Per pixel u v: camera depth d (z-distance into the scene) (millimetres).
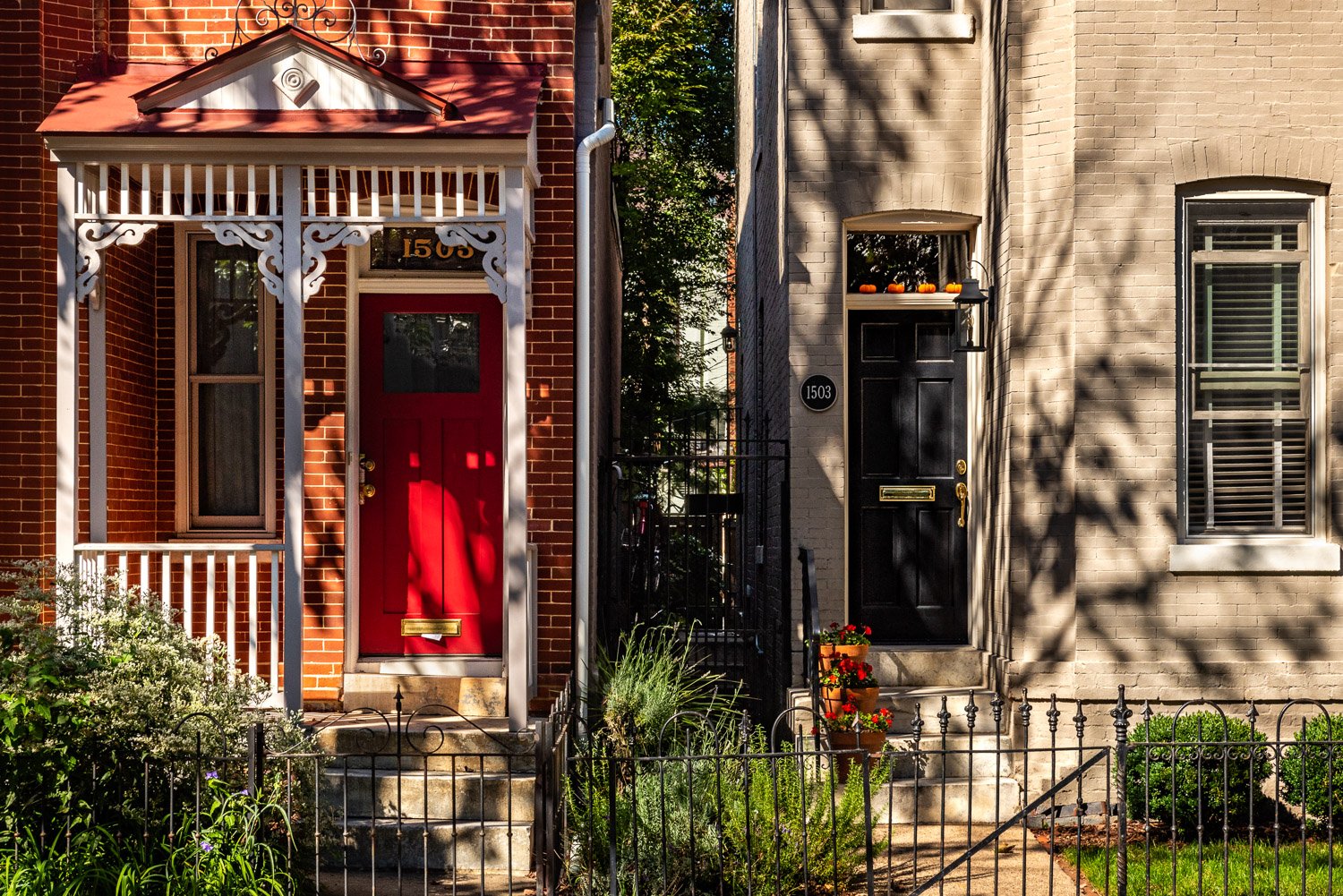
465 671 7941
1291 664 7926
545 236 7984
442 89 7367
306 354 7887
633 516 12305
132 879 5203
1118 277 8008
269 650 7984
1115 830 7555
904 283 9461
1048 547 8086
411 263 8141
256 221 6848
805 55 9125
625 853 6281
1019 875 6668
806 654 8703
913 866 6250
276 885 5336
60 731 5477
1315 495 8156
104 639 6141
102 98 7125
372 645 8031
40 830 5449
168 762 5660
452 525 8070
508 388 6891
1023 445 8195
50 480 7367
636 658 8562
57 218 6957
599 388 9852
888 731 8312
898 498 9359
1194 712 7930
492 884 6477
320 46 6867
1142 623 7953
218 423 8227
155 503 8125
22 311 7340
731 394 22656
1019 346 8242
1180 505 8109
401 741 6945
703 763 6637
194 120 6805
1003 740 8094
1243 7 8031
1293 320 8195
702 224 22219
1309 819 7473
